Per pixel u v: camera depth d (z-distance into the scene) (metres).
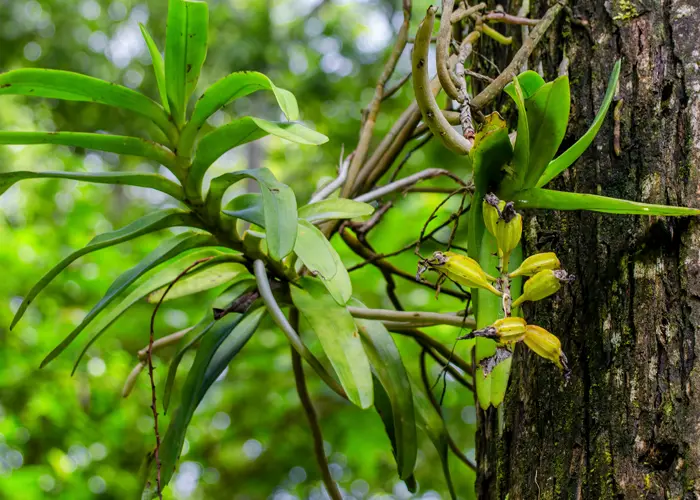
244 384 4.14
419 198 3.94
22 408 3.54
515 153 1.37
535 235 1.47
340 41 5.91
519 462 1.45
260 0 6.21
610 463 1.36
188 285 1.60
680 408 1.34
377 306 3.71
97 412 3.74
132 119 5.91
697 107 1.42
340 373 1.45
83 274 3.84
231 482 4.64
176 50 1.42
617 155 1.44
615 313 1.40
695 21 1.45
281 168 5.84
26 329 3.63
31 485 3.09
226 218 1.50
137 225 1.49
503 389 1.40
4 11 6.44
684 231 1.39
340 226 1.78
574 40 1.53
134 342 4.22
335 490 1.69
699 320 1.36
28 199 4.63
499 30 1.67
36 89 1.42
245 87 1.42
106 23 6.64
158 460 1.49
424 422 1.64
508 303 1.34
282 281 1.55
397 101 5.34
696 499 1.32
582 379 1.41
